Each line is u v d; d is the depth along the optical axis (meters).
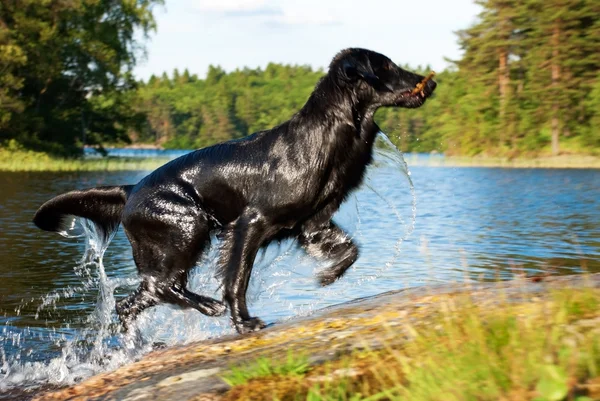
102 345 7.14
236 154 6.86
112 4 53.31
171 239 6.92
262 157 6.75
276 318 7.46
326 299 8.23
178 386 4.33
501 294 4.73
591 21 54.03
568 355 3.41
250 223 6.68
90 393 4.69
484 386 3.37
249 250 6.66
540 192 22.91
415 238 12.60
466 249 11.23
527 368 3.37
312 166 6.62
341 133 6.67
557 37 54.31
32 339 7.28
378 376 3.69
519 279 5.75
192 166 7.01
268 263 7.59
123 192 7.53
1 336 7.36
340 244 7.01
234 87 157.12
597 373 3.30
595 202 19.30
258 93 143.38
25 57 45.91
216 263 6.75
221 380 4.27
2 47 45.50
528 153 55.47
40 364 6.59
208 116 140.88
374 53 6.79
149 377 4.74
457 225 14.39
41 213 7.70
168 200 6.94
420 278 9.06
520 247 11.33
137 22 54.06
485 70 58.62
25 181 30.75
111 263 11.17
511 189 24.23
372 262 10.30
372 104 6.80
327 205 6.86
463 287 5.71
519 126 56.16
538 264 9.73
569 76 53.91
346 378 3.86
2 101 46.41
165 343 7.05
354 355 4.23
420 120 65.19
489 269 9.48
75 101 54.56
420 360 3.80
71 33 51.38
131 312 7.01
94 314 8.10
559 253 10.64
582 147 54.03
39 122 49.88
